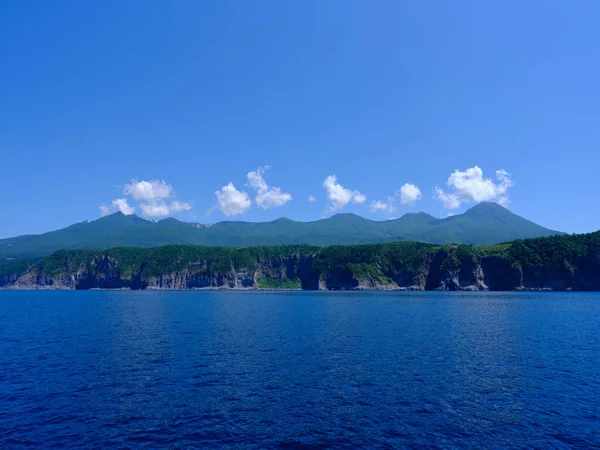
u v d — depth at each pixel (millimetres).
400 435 24172
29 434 24188
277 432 24609
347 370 38531
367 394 31422
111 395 31094
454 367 39781
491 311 104438
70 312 105812
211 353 46312
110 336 59688
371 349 48844
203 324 75125
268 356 44688
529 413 27484
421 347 50344
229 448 22562
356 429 25031
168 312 103562
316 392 31906
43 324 76812
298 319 84188
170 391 32094
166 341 54812
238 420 26375
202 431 24734
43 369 38875
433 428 25141
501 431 24688
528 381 34844
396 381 34844
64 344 52688
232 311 106312
